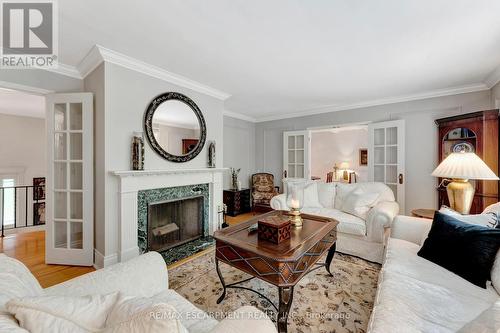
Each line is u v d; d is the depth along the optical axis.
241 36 1.95
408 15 1.66
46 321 0.65
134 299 0.78
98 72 2.35
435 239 1.57
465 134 3.01
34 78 2.38
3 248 2.88
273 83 3.10
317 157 7.51
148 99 2.60
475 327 0.64
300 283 2.05
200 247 2.94
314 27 1.81
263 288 1.98
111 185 2.31
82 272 2.29
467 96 3.19
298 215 2.12
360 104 4.05
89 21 1.74
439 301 1.13
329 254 2.21
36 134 5.61
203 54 2.28
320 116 4.61
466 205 2.06
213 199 3.42
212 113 3.42
